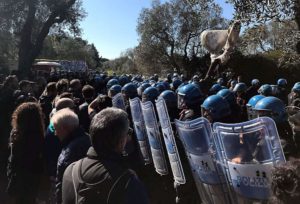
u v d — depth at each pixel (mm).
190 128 4266
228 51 13508
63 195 2707
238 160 3654
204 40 14438
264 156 3424
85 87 7984
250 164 3543
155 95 6742
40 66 48344
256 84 9617
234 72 23984
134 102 6660
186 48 45469
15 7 32781
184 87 5484
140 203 2529
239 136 3600
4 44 39469
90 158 2689
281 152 3305
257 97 4883
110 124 2662
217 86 8484
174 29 46375
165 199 6340
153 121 6059
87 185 2574
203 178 4254
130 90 7582
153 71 48281
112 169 2590
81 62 49062
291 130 4020
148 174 6621
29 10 32531
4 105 7688
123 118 2729
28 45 33031
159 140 6047
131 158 6371
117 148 2697
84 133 4305
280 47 8961
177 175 5395
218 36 14312
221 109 4703
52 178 5176
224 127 3744
